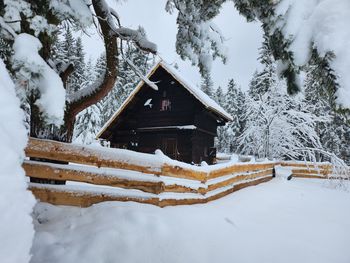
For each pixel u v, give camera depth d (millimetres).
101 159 3771
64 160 3543
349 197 7930
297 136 17453
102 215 3338
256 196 6590
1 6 2613
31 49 2346
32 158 3777
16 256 1411
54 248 2682
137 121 16422
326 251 3271
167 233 3156
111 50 4520
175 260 2777
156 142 15805
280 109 16469
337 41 1839
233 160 7422
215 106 15180
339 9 1918
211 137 17453
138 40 4578
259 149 17188
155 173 4105
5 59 2705
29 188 3361
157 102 15992
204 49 5055
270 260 2941
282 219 4605
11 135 1629
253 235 3625
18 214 1471
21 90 2381
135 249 2785
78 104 4496
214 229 3604
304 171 14992
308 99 17953
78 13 3188
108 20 4426
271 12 2375
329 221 4676
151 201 3992
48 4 3160
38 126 3699
